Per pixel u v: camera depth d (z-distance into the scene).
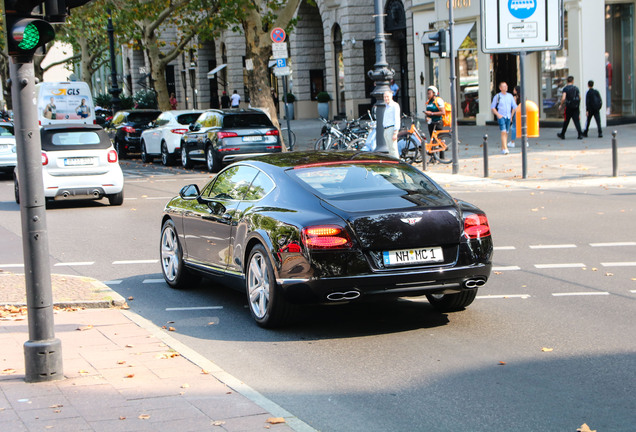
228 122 27.59
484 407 6.09
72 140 19.64
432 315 9.08
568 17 33.75
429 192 8.75
